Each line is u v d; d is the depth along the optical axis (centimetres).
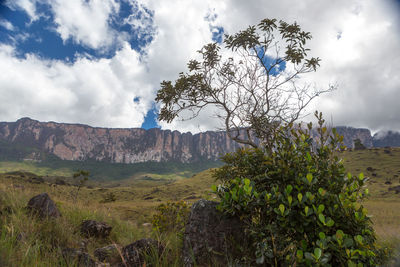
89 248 402
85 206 826
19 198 542
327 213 257
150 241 342
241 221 312
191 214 345
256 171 354
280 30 571
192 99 612
